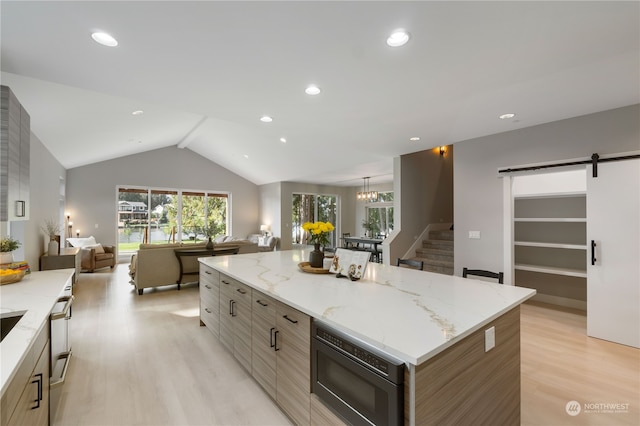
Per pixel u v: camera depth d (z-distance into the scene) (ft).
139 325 11.90
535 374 8.36
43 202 17.13
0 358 3.78
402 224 20.07
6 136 6.40
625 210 10.27
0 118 6.34
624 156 10.30
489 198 14.33
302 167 26.96
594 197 10.90
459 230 15.46
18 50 6.75
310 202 35.86
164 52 6.91
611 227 10.51
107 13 5.49
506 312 5.66
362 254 7.80
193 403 6.98
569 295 14.38
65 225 26.07
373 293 6.54
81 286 18.48
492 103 10.26
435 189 22.54
